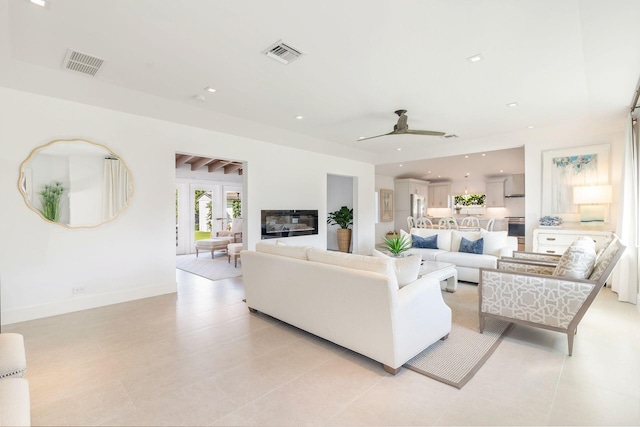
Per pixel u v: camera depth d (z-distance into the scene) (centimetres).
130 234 389
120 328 297
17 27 222
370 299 215
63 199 341
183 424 164
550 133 499
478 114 425
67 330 292
